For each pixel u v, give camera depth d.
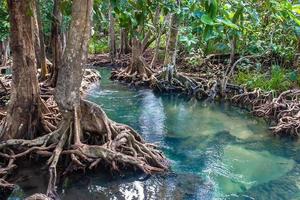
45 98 12.01
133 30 6.70
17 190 6.79
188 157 8.88
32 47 7.91
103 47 25.98
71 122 7.61
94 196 6.80
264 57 16.27
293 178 7.92
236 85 14.55
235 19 4.77
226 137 10.38
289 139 10.38
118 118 11.91
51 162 7.18
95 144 7.96
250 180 7.77
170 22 15.91
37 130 8.14
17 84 7.84
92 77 17.31
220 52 18.14
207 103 14.25
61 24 12.84
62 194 6.80
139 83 16.92
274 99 12.36
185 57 18.95
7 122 7.81
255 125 11.55
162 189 7.16
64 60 7.27
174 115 12.47
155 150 8.38
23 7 7.57
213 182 7.59
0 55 18.80
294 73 13.72
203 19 3.76
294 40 15.41
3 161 7.48
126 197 6.81
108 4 7.87
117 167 7.54
